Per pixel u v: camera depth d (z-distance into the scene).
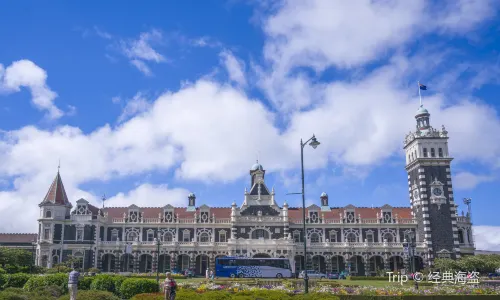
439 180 115.88
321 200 127.25
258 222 113.75
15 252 94.19
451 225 113.06
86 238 111.31
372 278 91.81
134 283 46.31
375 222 117.94
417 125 123.31
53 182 116.88
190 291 44.91
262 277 94.69
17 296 37.78
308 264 114.31
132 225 117.06
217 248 112.50
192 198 125.75
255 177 121.94
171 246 112.62
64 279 49.00
